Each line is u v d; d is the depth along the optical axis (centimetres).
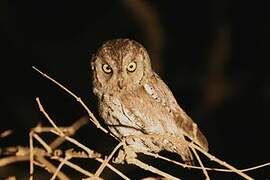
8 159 582
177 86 1570
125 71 764
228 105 1584
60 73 1524
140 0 1477
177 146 775
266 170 1425
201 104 1551
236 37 1648
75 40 1573
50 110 1480
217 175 1258
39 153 589
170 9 1594
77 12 1589
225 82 1586
